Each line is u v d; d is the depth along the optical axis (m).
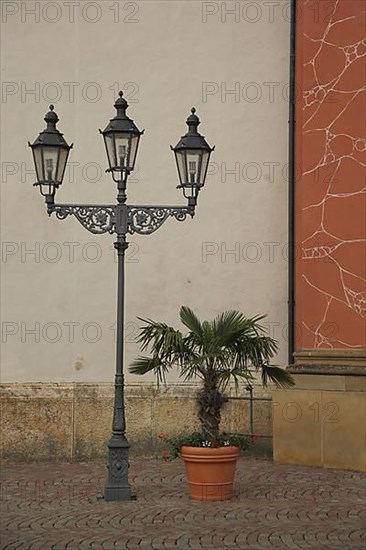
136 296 12.26
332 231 11.34
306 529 7.73
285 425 11.35
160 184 12.40
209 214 12.38
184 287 12.30
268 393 12.07
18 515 8.38
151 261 12.30
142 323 12.22
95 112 12.38
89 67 12.41
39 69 12.33
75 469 11.23
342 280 11.23
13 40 12.31
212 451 8.97
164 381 11.90
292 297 12.05
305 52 11.74
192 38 12.54
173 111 12.48
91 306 12.12
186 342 9.37
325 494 9.32
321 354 11.27
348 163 11.30
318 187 11.50
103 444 11.94
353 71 11.34
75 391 11.95
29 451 11.84
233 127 12.46
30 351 11.98
